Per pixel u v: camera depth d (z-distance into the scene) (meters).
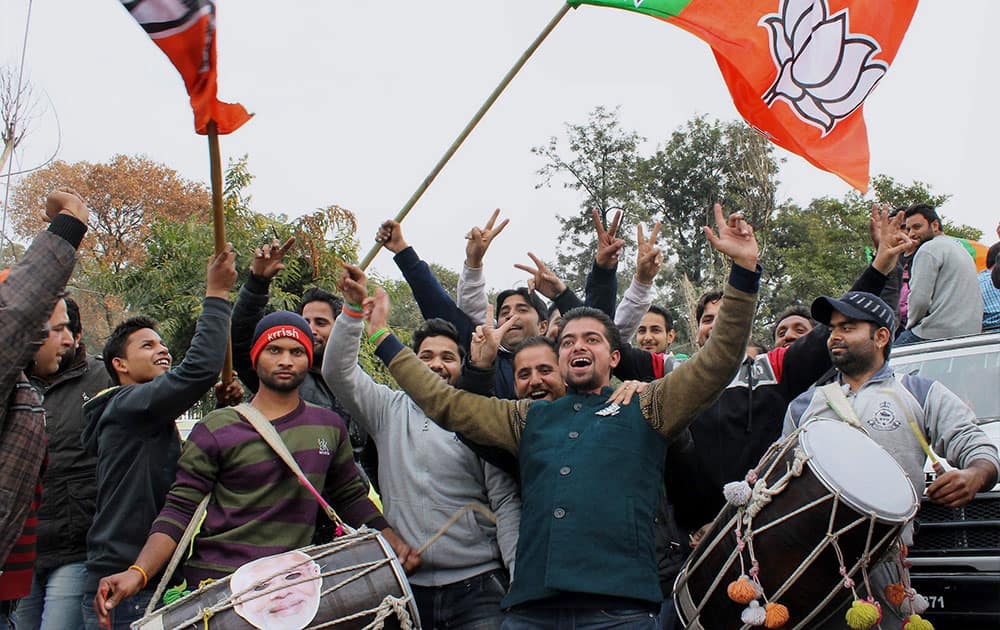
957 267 7.52
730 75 5.38
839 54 5.32
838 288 25.78
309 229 12.87
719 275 25.17
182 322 12.64
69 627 5.07
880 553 3.77
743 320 3.80
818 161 5.29
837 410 4.28
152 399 4.39
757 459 4.76
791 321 6.37
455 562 4.47
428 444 4.64
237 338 5.04
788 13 5.29
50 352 5.18
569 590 3.67
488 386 4.62
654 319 6.80
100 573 4.50
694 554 4.14
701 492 4.75
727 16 5.30
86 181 27.00
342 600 3.67
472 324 5.89
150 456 4.57
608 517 3.77
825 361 4.79
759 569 3.83
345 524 4.35
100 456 4.60
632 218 26.08
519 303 6.12
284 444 4.27
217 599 3.64
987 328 8.23
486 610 4.43
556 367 4.66
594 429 3.98
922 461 4.27
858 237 26.97
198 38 3.71
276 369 4.37
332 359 4.65
